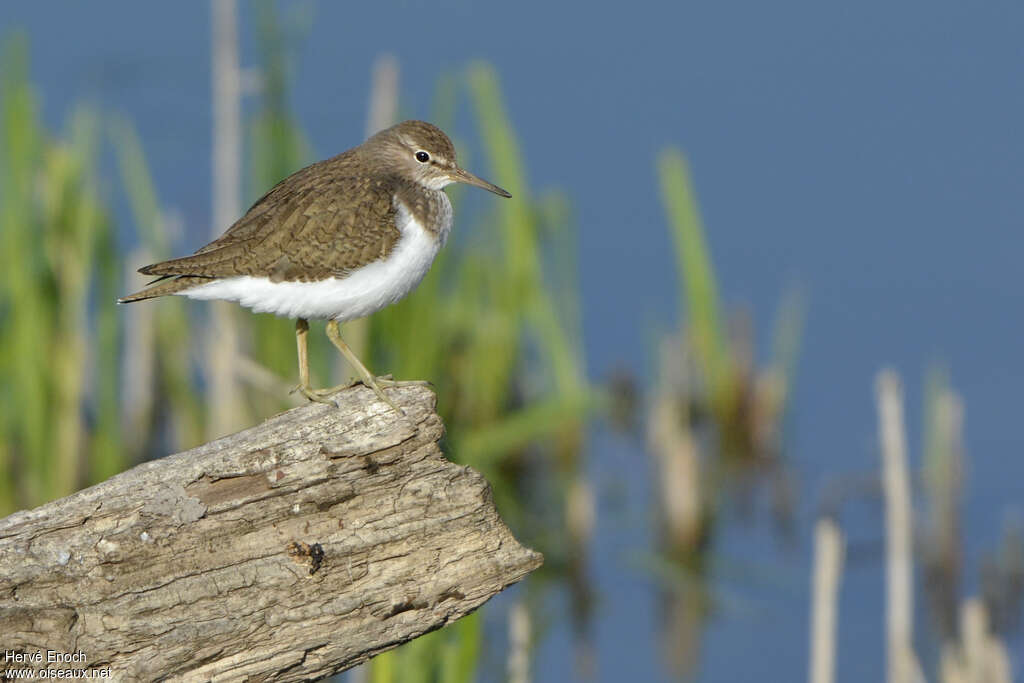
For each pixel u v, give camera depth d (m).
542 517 16.80
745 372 18.17
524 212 16.77
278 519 7.97
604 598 15.28
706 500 17.17
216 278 10.25
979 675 12.50
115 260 15.16
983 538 16.03
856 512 16.77
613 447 18.39
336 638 8.12
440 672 11.05
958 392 18.50
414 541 8.18
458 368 17.34
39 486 14.65
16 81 14.09
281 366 15.88
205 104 22.75
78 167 14.92
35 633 7.65
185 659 7.85
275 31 15.41
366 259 10.49
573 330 17.56
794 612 15.00
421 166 11.73
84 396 15.90
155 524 7.79
